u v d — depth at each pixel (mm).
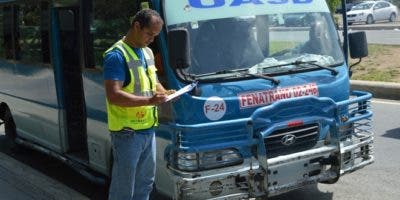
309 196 6625
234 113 5309
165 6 5488
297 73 5688
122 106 4793
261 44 5703
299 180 5512
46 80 7859
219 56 5477
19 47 8688
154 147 5156
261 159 5305
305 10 6082
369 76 14641
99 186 7699
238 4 5730
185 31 5000
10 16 8961
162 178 5516
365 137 6078
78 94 7691
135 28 4832
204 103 5219
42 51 7887
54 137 7930
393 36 25672
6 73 9273
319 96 5719
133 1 5863
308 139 5605
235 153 5285
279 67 5660
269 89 5457
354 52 6430
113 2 6242
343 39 6551
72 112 7688
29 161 9133
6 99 9414
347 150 5828
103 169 6758
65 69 7574
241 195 5301
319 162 5648
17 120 9172
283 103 5422
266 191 5320
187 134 5145
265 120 5355
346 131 5945
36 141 8656
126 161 4973
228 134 5262
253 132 5316
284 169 5402
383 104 12141
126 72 4836
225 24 5609
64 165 8805
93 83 6699
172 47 4996
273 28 5801
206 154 5199
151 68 5008
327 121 5676
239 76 5410
